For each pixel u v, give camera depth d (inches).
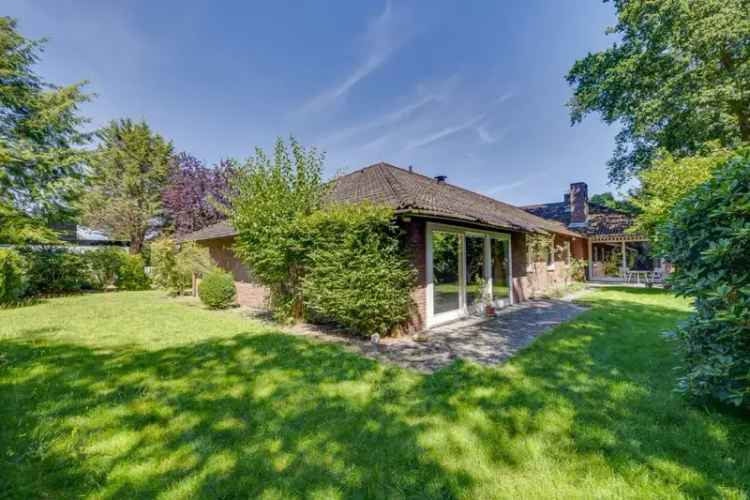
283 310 338.3
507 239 461.7
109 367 197.2
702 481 96.5
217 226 612.7
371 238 268.2
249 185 331.9
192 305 482.0
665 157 522.0
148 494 95.0
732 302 129.8
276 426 131.1
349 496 94.1
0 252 481.4
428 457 110.6
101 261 709.9
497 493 94.3
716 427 123.0
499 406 144.7
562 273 682.8
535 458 108.9
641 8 582.6
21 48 634.8
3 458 109.5
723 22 484.4
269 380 177.9
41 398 153.9
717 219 139.3
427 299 307.3
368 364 203.9
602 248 952.9
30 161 628.1
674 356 201.8
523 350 229.1
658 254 173.8
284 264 320.8
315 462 109.0
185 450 115.5
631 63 609.3
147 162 1059.3
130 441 120.7
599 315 349.1
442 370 192.9
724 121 518.3
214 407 146.8
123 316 379.2
